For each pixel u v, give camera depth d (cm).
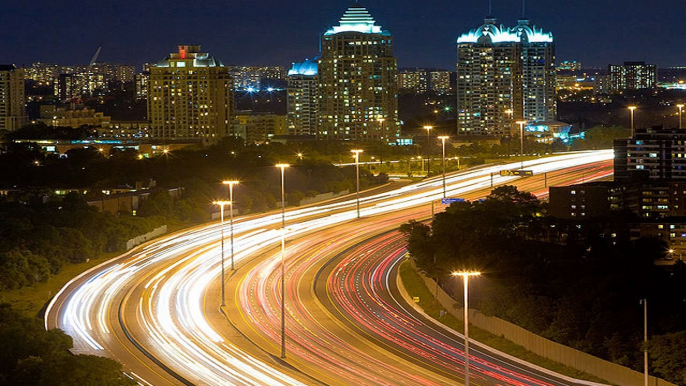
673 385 16412
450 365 18388
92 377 15138
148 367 18162
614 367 17275
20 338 17138
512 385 17125
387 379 17450
